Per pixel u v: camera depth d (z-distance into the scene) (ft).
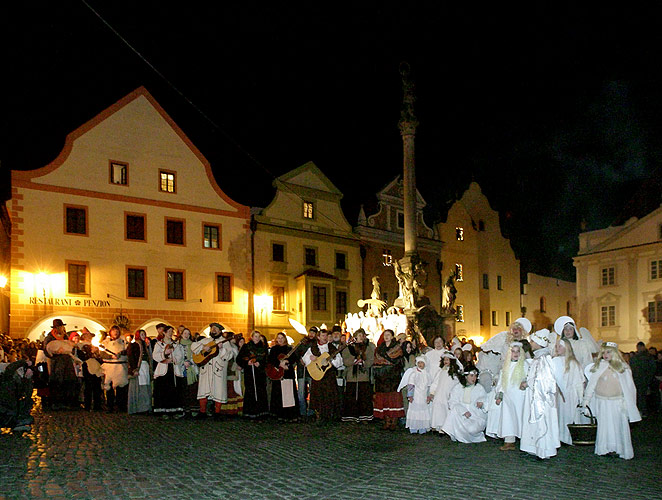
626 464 32.30
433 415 41.60
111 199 100.01
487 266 162.81
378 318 92.89
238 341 55.52
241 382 55.52
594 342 40.45
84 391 57.52
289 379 48.14
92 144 99.09
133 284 100.94
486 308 160.25
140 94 105.70
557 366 36.78
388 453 35.01
